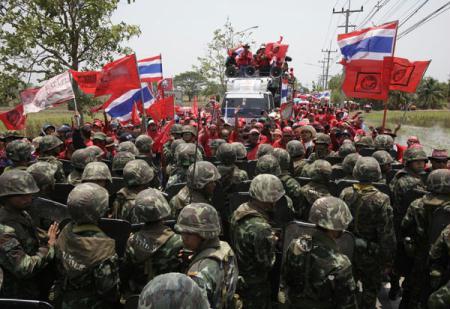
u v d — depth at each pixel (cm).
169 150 905
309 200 549
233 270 305
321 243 333
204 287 278
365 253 472
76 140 891
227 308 303
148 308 173
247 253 375
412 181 584
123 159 630
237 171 624
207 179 458
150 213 347
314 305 333
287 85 2022
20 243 354
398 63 929
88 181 503
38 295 371
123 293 364
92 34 1398
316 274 327
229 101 1706
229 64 1995
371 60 940
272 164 554
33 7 1324
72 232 340
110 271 331
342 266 322
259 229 371
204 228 298
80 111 1453
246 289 380
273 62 1884
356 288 329
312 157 817
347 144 786
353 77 963
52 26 1292
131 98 1113
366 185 482
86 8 1316
